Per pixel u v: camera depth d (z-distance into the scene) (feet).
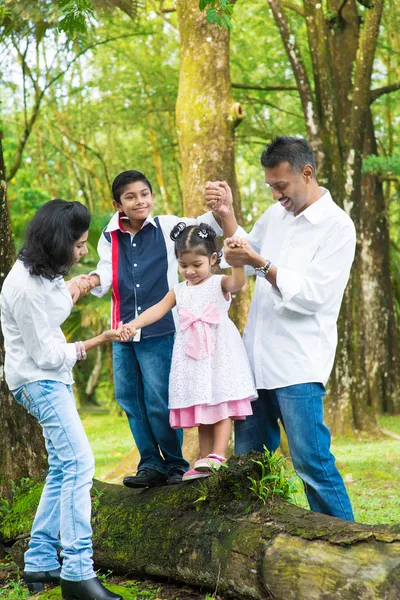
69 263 13.38
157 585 14.19
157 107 63.16
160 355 15.08
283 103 64.49
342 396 44.01
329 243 13.87
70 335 58.08
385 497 26.21
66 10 20.20
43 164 77.05
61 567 14.65
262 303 14.44
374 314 56.90
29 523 16.48
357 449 38.78
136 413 15.51
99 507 15.65
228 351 13.92
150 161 73.36
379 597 10.59
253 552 12.19
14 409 18.42
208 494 13.53
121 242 15.61
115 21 53.36
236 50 57.36
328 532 11.68
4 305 13.56
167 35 62.80
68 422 13.48
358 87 41.98
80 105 64.85
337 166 41.78
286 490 13.16
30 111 64.34
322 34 41.27
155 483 15.28
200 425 14.42
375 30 41.22
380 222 56.80
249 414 13.89
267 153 13.85
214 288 14.19
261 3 54.29
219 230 15.74
